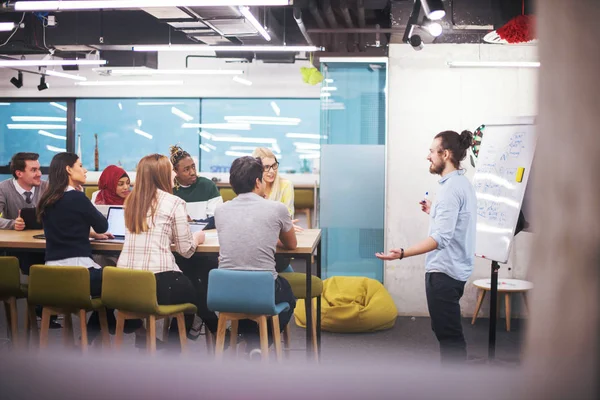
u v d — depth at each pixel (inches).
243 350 156.6
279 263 161.6
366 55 243.1
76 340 187.2
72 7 189.8
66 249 146.6
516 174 150.2
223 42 289.1
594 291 47.8
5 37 310.2
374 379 53.5
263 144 427.5
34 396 65.1
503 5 205.5
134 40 309.6
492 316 156.6
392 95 241.4
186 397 59.4
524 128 154.5
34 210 180.9
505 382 50.8
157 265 139.0
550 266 49.7
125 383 61.3
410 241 242.1
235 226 133.8
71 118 433.4
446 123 239.1
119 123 432.5
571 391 47.9
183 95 422.0
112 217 165.5
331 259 247.9
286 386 56.7
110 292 136.0
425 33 215.6
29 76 433.1
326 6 224.7
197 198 193.8
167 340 157.6
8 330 166.6
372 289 228.1
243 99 425.7
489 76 236.5
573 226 48.7
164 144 431.5
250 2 185.8
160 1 185.5
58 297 140.2
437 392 51.5
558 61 49.6
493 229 155.0
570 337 48.3
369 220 246.1
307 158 426.3
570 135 49.1
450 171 141.9
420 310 241.9
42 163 439.8
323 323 212.2
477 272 235.8
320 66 274.7
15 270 148.8
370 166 245.9
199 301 161.0
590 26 48.3
